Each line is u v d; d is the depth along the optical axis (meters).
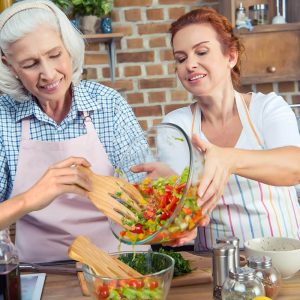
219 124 1.91
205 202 1.35
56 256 1.85
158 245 2.03
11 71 1.79
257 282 1.22
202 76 1.81
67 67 1.71
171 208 1.29
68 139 1.88
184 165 1.32
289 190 1.90
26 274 1.58
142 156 1.44
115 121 1.90
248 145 1.86
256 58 3.26
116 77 3.44
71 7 3.24
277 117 1.85
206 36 1.79
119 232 1.39
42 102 1.83
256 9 3.25
